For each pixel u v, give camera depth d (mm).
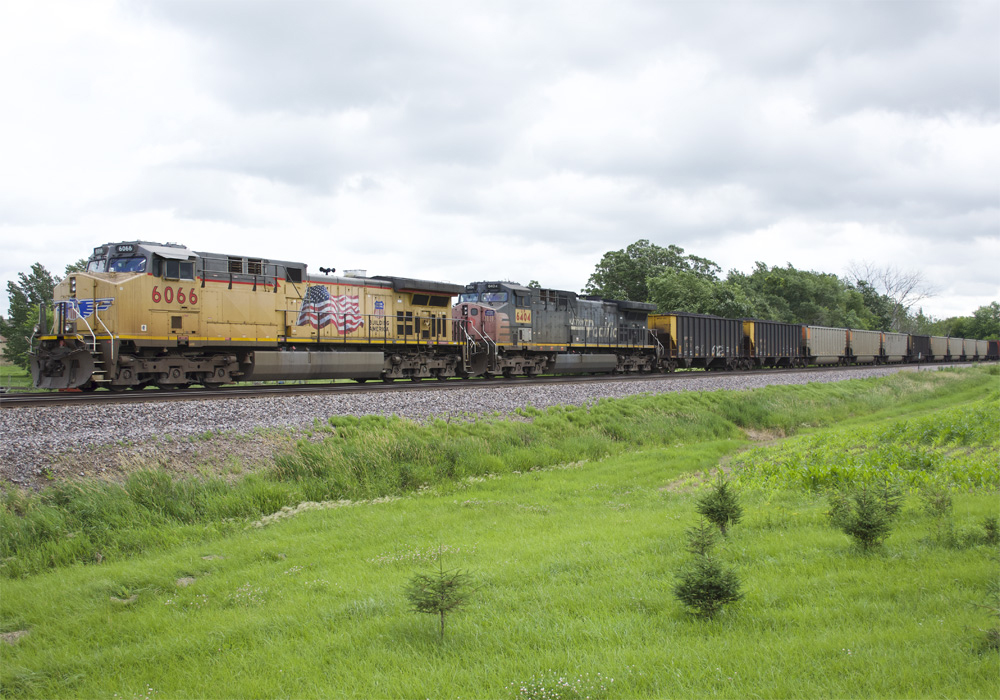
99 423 13938
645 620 7125
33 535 10391
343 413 18047
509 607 7758
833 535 9781
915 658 5688
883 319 100438
